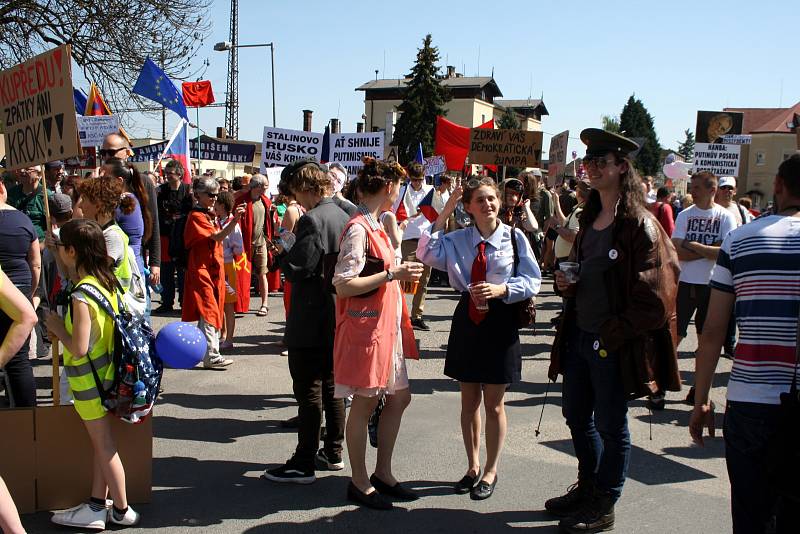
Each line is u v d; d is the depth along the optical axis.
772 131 53.91
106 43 16.53
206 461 4.68
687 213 6.44
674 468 4.73
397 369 4.03
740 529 2.79
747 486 2.74
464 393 4.21
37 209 7.30
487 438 4.19
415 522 3.86
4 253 4.89
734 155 11.47
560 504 3.96
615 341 3.41
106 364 3.55
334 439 4.57
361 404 3.97
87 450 3.81
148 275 6.01
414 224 8.62
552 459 4.84
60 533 3.59
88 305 3.44
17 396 4.63
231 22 32.38
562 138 12.53
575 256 3.80
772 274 2.67
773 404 2.66
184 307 6.98
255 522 3.81
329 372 4.51
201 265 6.85
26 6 15.73
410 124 51.16
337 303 3.90
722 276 2.87
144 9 16.88
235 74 32.72
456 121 66.62
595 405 3.65
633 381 3.45
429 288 13.47
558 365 3.88
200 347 3.80
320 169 4.54
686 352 8.33
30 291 5.14
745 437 2.72
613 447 3.62
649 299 3.33
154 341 3.79
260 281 10.02
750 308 2.72
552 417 5.77
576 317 3.77
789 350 2.65
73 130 3.96
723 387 6.75
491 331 3.99
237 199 9.99
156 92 12.64
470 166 14.35
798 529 2.67
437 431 5.36
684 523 3.89
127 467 3.92
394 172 3.88
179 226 7.01
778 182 2.83
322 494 4.20
